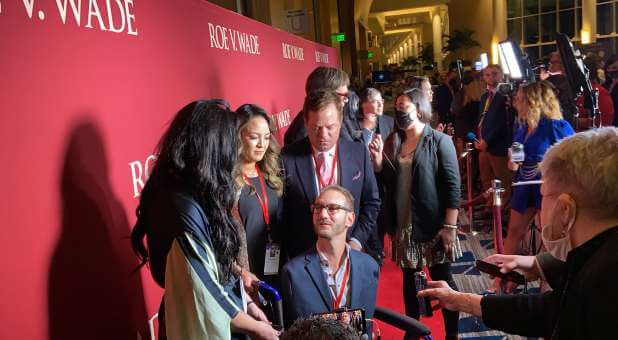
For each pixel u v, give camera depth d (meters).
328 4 17.92
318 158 2.58
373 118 4.14
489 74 5.92
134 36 2.32
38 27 1.66
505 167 5.38
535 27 19.88
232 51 4.04
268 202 2.44
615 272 1.10
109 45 2.09
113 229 1.99
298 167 2.57
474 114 7.66
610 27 16.91
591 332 1.11
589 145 1.21
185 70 2.93
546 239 1.33
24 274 1.53
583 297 1.14
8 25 1.54
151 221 1.63
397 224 3.10
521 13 20.19
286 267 2.24
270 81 5.33
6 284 1.46
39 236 1.59
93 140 1.91
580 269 1.19
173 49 2.78
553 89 3.80
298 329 1.31
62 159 1.72
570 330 1.18
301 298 2.19
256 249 2.40
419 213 2.99
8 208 1.49
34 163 1.60
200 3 3.37
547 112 3.67
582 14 17.52
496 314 1.54
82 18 1.91
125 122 2.16
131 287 2.10
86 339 1.79
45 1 1.71
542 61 6.03
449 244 2.99
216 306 1.58
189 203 1.58
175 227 1.56
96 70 1.97
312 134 2.47
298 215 2.56
